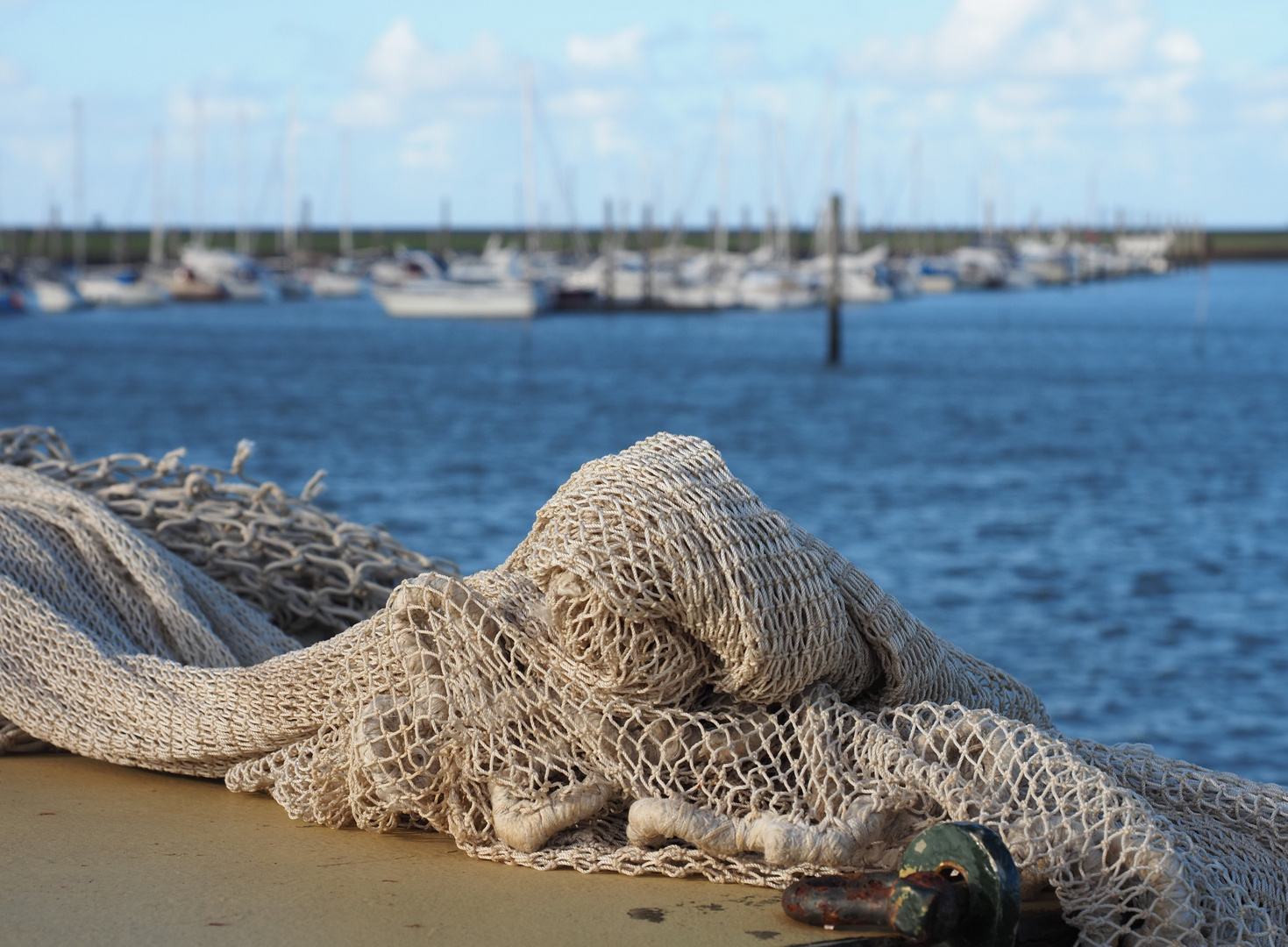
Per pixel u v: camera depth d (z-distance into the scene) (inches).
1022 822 106.3
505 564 136.5
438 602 122.6
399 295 3553.2
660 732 120.1
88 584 161.2
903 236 5905.5
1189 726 503.5
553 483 1095.6
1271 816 122.9
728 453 1301.7
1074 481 1133.1
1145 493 1077.1
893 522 940.6
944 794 110.0
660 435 123.3
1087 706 530.0
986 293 5654.5
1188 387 1995.6
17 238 5861.2
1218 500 1047.6
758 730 118.6
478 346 2726.4
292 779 130.1
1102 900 102.7
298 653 137.7
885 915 98.0
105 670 145.0
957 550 840.9
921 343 2896.2
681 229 4318.4
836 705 121.6
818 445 1360.7
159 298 4202.8
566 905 109.2
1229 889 106.9
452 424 1489.9
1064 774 108.8
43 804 136.1
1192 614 680.4
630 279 3890.3
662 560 112.2
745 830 113.8
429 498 1012.5
